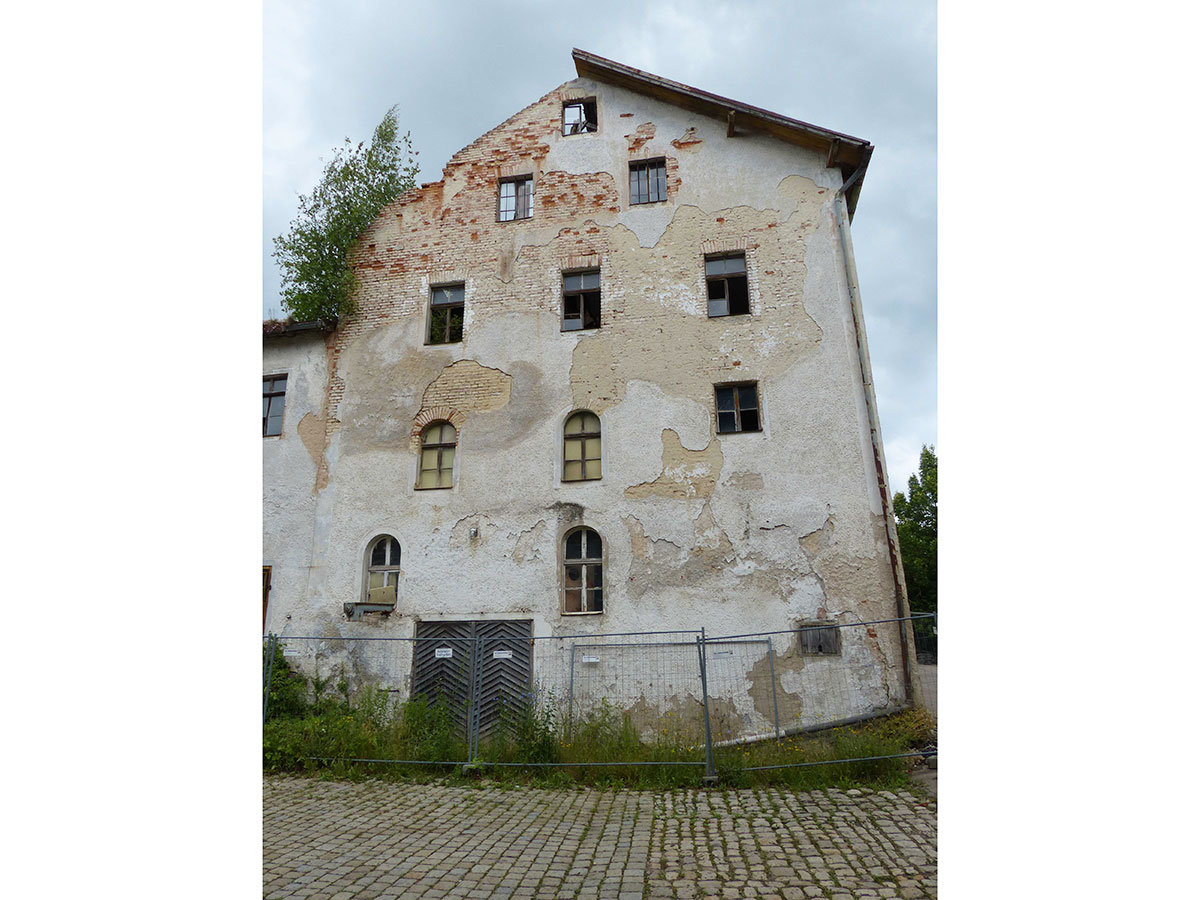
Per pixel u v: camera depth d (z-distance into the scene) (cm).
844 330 1152
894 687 990
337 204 1402
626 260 1275
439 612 1148
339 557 1218
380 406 1293
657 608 1081
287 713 1052
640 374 1201
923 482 3120
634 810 700
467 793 775
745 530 1090
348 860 565
